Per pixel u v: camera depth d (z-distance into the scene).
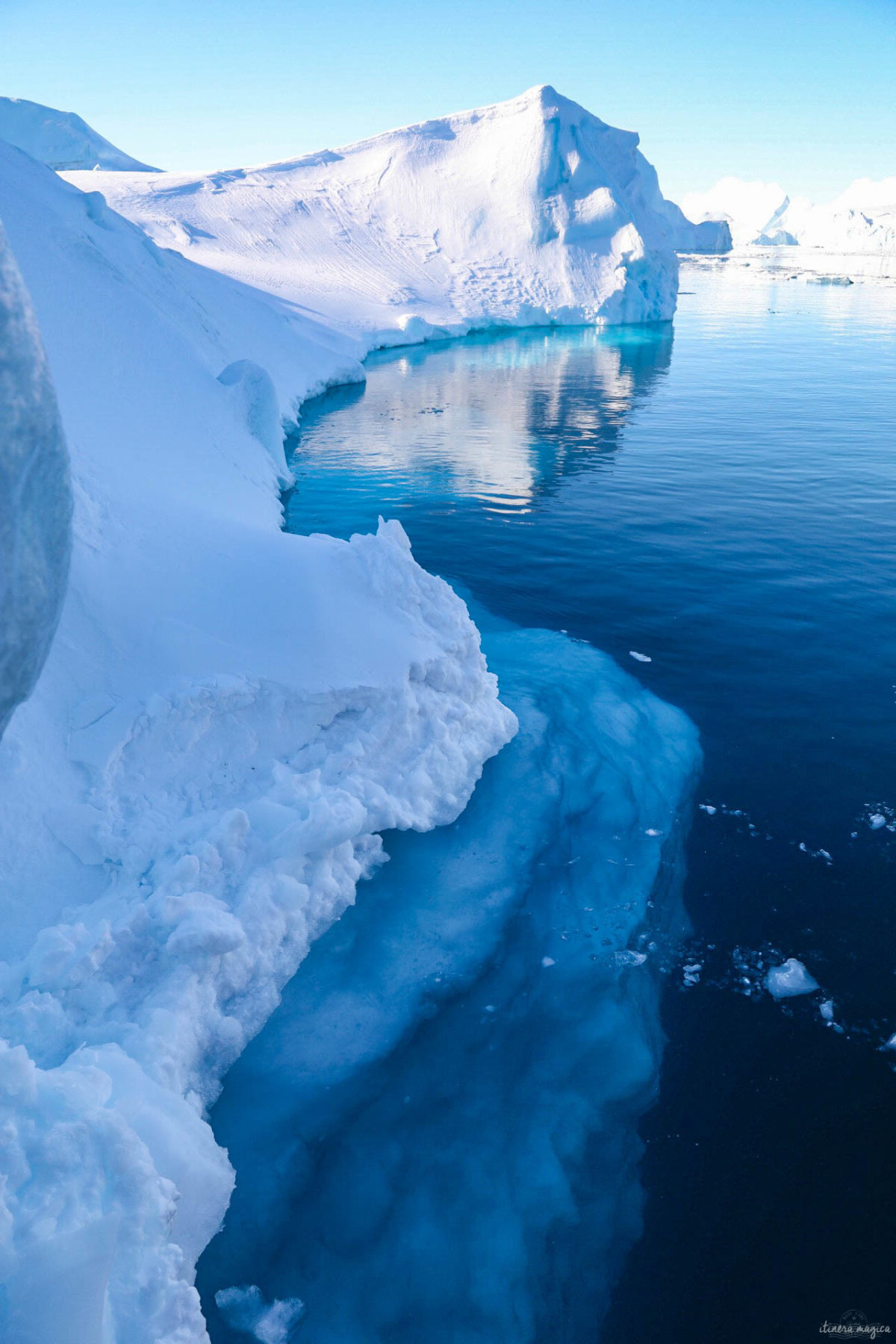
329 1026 3.70
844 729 6.31
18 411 1.63
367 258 34.59
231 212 35.50
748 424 17.47
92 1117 2.50
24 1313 1.92
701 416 18.25
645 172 51.50
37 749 4.05
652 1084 3.56
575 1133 3.34
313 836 4.05
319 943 4.13
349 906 4.36
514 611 8.38
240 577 5.43
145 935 3.54
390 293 32.41
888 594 8.88
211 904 3.68
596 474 13.56
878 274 67.12
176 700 4.47
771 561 9.81
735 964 4.18
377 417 17.73
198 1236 2.81
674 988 4.04
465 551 9.99
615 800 5.37
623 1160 3.25
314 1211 3.00
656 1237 3.00
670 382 22.23
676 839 5.07
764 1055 3.71
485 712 5.83
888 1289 2.85
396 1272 2.84
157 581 5.17
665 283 37.69
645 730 6.23
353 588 5.76
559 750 5.87
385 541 5.94
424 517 11.23
